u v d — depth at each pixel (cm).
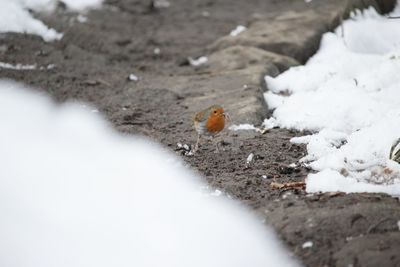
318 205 722
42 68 1412
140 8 2003
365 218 666
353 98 1099
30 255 651
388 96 1099
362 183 777
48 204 755
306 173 870
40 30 1603
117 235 691
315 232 664
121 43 1688
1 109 1105
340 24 1553
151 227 709
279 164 912
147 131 1064
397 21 1470
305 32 1570
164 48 1695
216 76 1390
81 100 1234
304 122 1071
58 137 995
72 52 1545
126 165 890
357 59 1298
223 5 2198
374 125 958
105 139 1008
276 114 1143
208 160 938
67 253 657
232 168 903
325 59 1436
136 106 1214
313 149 945
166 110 1198
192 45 1723
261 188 816
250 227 703
